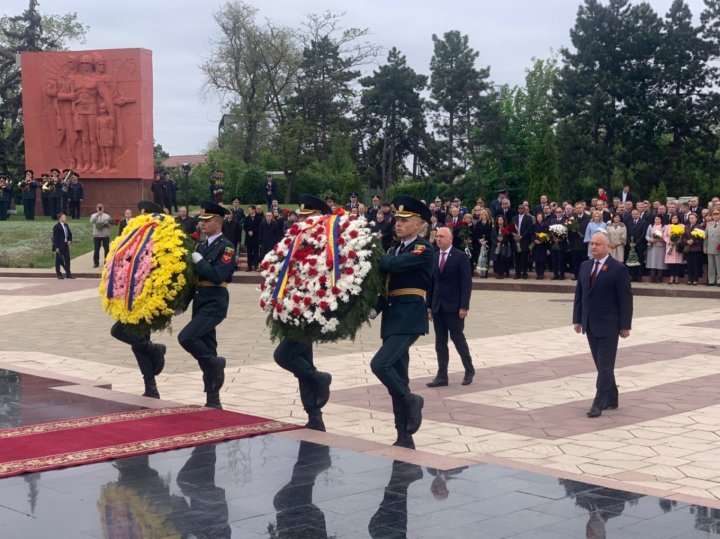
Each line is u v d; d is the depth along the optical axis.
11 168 54.97
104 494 5.76
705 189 49.31
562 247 25.58
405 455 6.87
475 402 10.30
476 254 26.77
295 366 8.14
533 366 12.69
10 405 8.79
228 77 61.50
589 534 4.98
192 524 5.16
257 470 6.36
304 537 4.94
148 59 41.66
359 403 10.24
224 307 9.23
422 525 5.15
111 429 7.66
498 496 5.74
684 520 5.24
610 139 51.47
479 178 57.91
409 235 7.79
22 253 33.94
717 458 7.83
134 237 9.29
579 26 51.38
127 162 40.91
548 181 37.00
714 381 11.43
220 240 9.26
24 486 5.93
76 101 40.97
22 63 41.34
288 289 7.73
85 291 25.31
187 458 6.70
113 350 14.40
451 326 11.21
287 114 62.12
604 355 9.59
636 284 24.34
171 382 11.52
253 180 53.44
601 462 7.70
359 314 7.55
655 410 9.79
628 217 24.91
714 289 22.78
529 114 63.34
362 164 66.69
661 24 50.72
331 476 6.21
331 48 63.19
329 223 7.79
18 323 18.14
